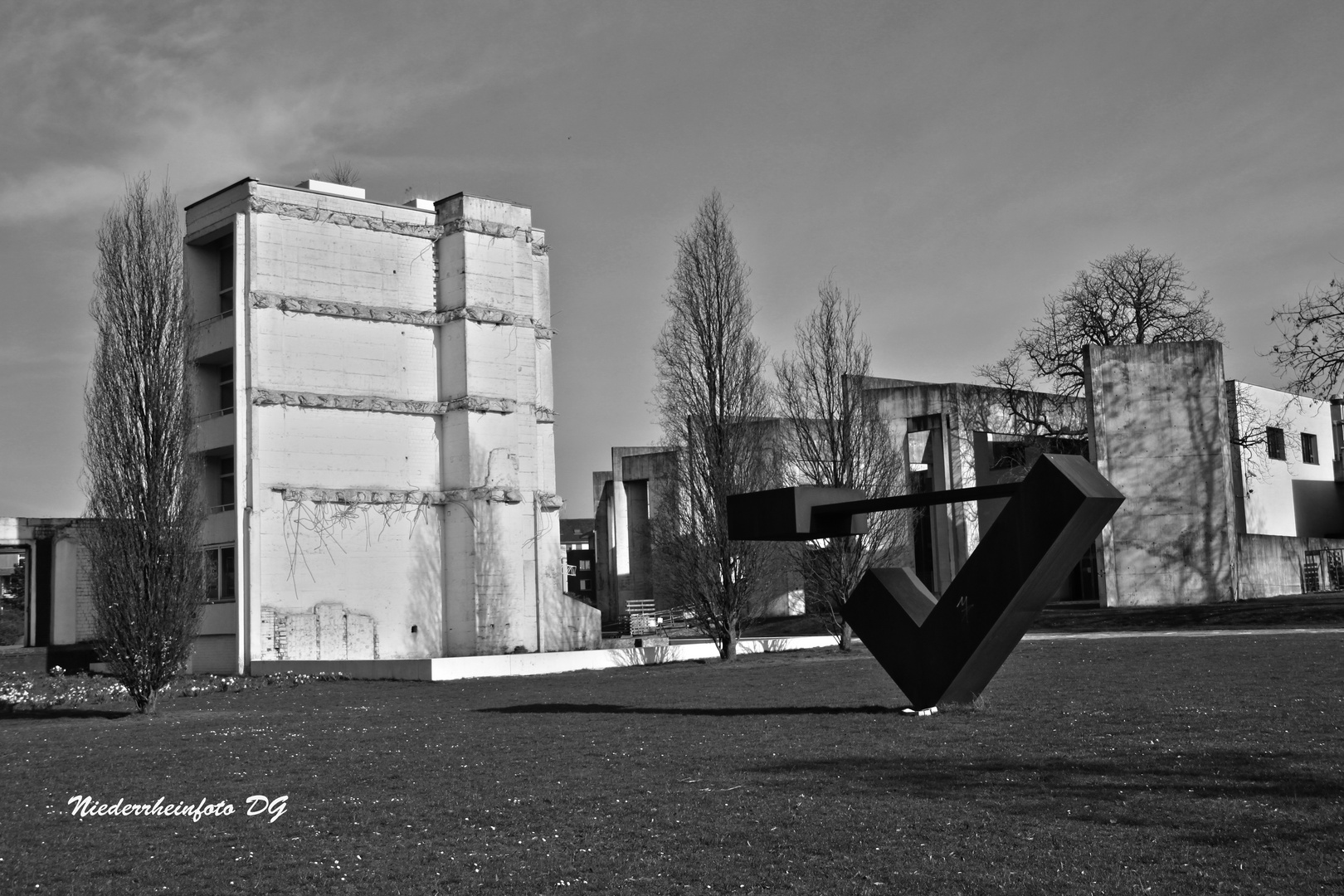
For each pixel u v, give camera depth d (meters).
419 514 42.94
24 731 23.25
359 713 24.34
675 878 9.55
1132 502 48.59
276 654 39.66
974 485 55.06
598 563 72.69
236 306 40.31
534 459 44.53
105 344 26.70
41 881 10.36
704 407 39.28
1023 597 17.03
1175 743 14.30
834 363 41.56
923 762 13.84
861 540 39.97
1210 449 48.19
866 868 9.49
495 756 16.19
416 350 43.44
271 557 39.88
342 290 42.12
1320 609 41.06
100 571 26.27
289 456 40.59
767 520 18.33
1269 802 10.90
